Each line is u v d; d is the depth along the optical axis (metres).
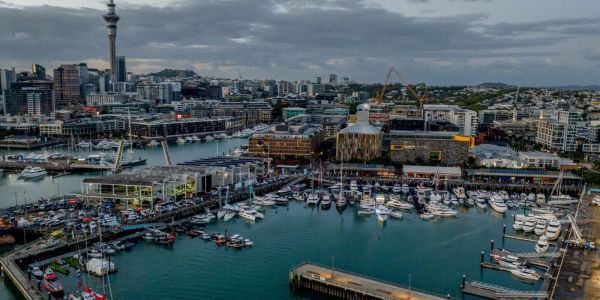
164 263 199.75
